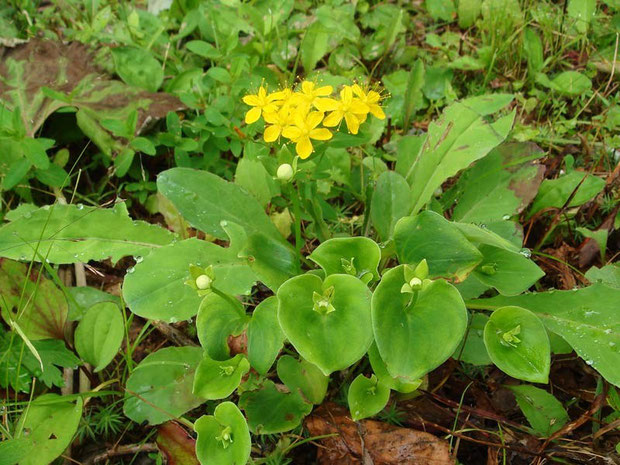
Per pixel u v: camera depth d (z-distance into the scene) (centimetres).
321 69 40
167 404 23
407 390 22
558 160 33
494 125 27
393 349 19
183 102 33
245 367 22
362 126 26
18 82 33
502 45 39
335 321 20
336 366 19
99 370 24
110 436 24
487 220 28
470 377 26
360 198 33
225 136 32
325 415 24
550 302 24
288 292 20
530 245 31
